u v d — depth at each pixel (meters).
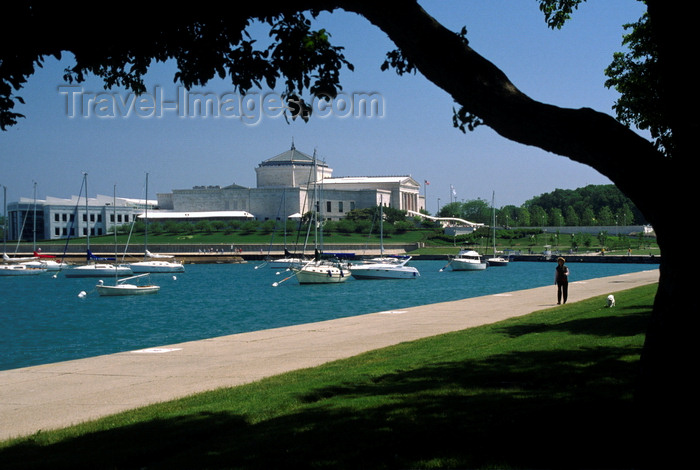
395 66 11.54
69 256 166.88
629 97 21.95
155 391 16.28
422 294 75.75
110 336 44.56
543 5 17.84
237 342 25.45
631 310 27.84
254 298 73.06
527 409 10.98
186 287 93.62
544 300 41.00
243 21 10.17
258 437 10.30
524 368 15.05
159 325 50.22
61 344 41.31
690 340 7.95
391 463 8.57
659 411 8.16
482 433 9.67
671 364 8.10
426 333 26.72
